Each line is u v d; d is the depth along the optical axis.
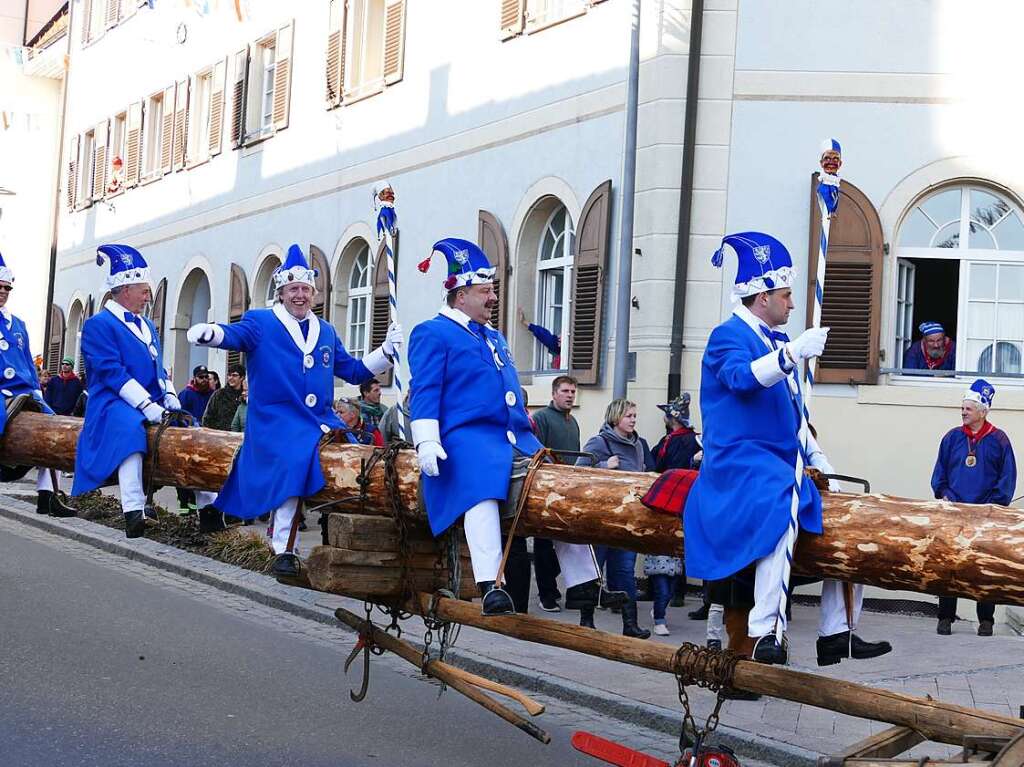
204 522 8.32
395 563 6.52
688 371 12.80
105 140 27.47
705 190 12.90
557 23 14.46
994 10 12.61
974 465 11.04
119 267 8.52
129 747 6.34
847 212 12.64
